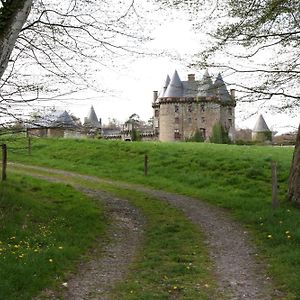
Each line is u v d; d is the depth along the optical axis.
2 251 8.20
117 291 7.12
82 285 7.39
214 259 9.04
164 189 19.64
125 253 9.58
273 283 7.47
